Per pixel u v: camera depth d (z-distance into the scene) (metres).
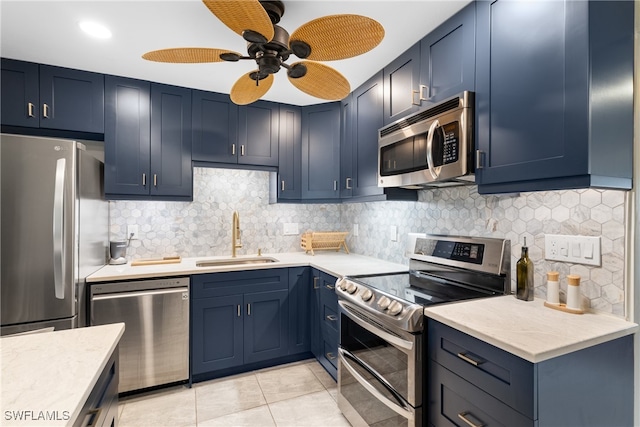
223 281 2.37
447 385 1.27
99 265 2.27
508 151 1.31
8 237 1.68
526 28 1.24
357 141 2.49
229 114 2.68
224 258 2.84
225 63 2.12
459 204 1.94
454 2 1.50
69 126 2.19
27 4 1.51
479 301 1.47
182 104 2.52
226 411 1.99
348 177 2.64
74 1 1.49
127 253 2.63
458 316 1.26
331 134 2.82
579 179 1.09
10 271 1.68
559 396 1.00
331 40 1.37
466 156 1.46
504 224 1.67
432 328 1.35
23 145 1.71
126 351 2.07
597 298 1.29
